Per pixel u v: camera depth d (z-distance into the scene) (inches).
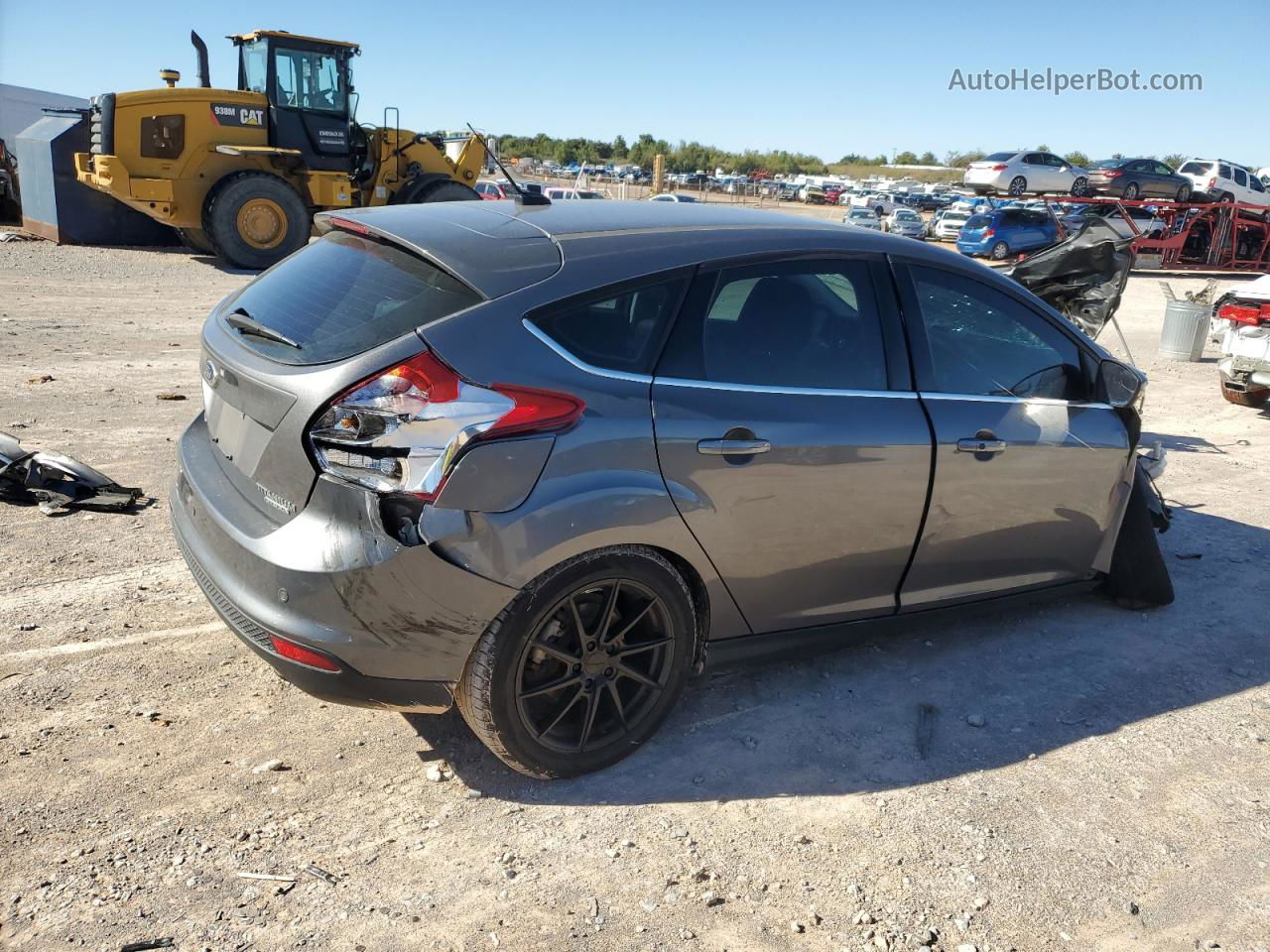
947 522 141.9
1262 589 194.1
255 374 110.7
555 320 110.1
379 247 121.8
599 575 112.3
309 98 642.2
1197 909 105.2
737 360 122.9
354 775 118.4
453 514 101.7
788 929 98.7
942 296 143.6
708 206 145.9
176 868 101.0
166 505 198.8
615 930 97.0
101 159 599.5
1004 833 115.6
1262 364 358.9
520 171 2878.9
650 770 123.4
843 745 131.9
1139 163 1161.4
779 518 124.9
